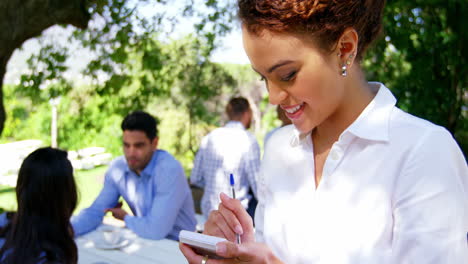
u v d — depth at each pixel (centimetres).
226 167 372
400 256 84
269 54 79
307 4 74
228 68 528
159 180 264
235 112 387
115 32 369
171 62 451
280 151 112
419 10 336
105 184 290
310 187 103
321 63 79
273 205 112
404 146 86
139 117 265
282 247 106
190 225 288
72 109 530
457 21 329
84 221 266
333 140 100
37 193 156
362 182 90
